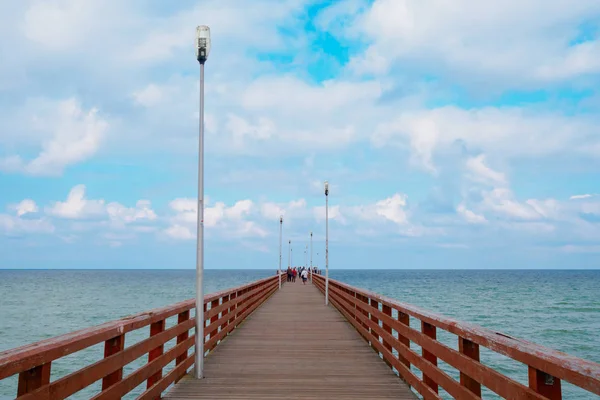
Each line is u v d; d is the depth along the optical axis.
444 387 4.88
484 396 15.16
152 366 5.57
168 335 6.32
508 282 139.25
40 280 162.88
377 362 8.39
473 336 4.01
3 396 16.11
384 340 8.39
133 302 62.47
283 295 26.95
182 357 7.41
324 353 9.21
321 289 28.92
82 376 3.78
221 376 7.32
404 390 6.55
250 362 8.38
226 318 11.26
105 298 70.12
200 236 7.39
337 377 7.28
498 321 41.81
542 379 2.95
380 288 99.12
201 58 7.64
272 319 14.78
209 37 7.67
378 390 6.55
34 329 36.50
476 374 3.96
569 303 61.19
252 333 11.80
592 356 25.98
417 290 91.38
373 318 10.08
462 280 157.75
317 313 16.64
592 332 35.09
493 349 3.59
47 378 3.33
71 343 3.59
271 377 7.27
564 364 2.61
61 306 56.41
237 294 13.77
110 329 4.30
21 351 3.04
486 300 65.81
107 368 4.27
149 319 5.35
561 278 185.25
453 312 49.19
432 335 5.72
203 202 7.44
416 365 6.09
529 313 48.59
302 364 8.21
